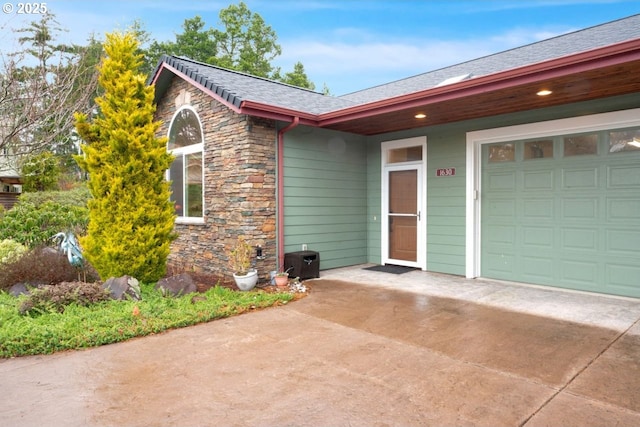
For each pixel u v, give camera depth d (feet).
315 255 22.48
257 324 14.40
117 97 18.39
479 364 10.74
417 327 13.93
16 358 11.39
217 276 23.20
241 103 19.10
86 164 18.44
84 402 8.82
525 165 20.54
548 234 19.85
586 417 8.07
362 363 10.86
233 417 8.16
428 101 17.71
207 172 23.93
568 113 18.48
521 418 8.05
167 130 27.55
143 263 18.38
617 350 11.62
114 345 12.36
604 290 18.12
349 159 26.21
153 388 9.47
